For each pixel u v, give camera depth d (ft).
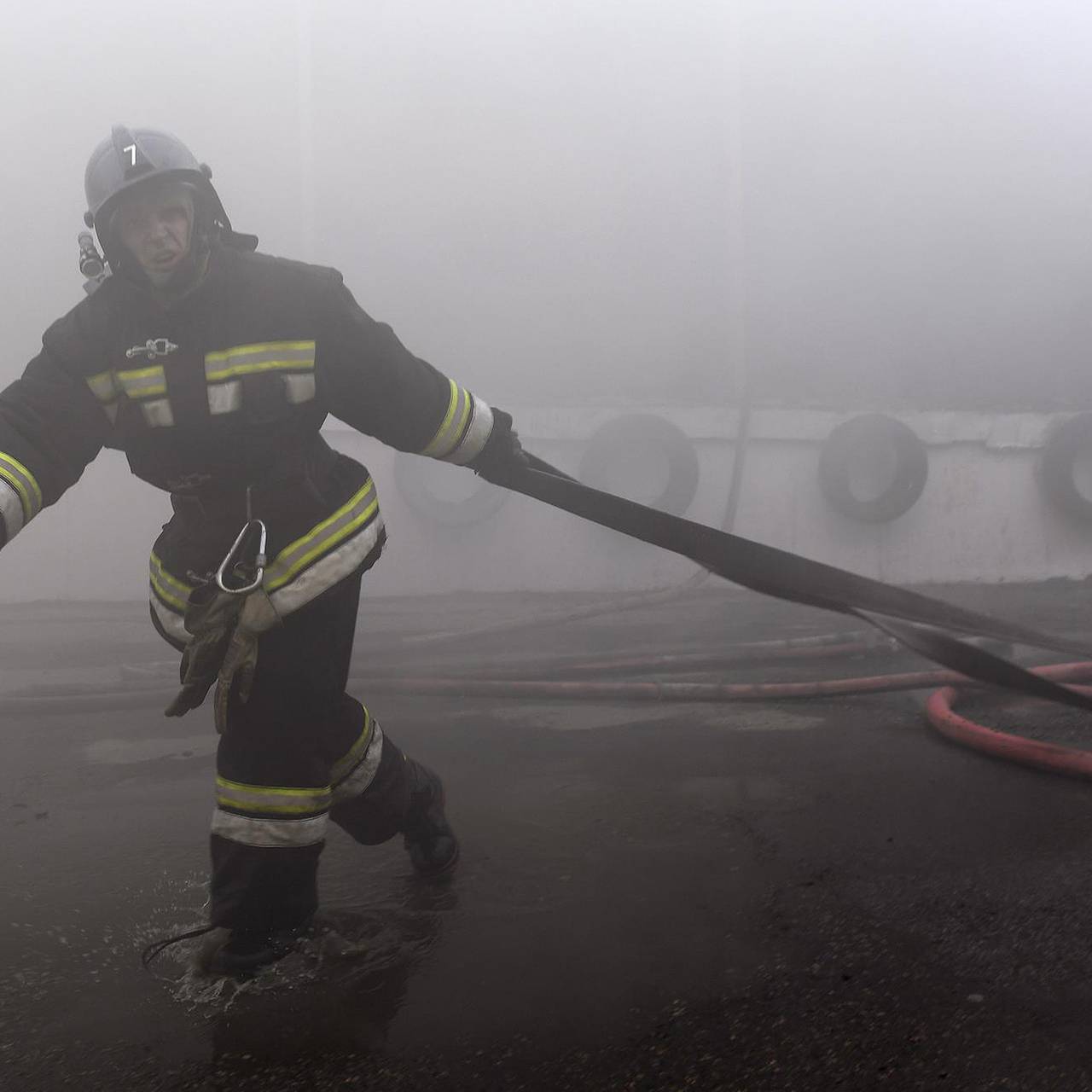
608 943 7.00
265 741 6.49
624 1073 5.45
